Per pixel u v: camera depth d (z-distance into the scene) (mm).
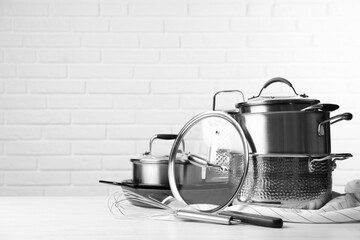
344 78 2234
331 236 722
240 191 954
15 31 2221
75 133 2215
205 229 788
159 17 2260
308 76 2240
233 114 1025
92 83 2232
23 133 2199
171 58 2250
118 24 2252
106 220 887
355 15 2254
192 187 952
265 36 2258
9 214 963
